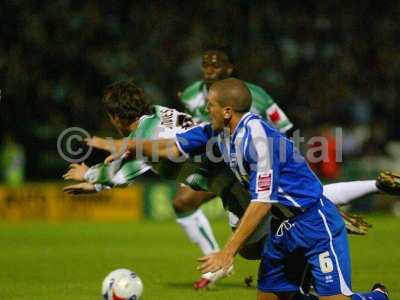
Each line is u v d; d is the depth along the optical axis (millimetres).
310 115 85562
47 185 73938
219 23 93812
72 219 74125
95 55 89000
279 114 35156
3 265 41688
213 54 33281
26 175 80500
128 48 90750
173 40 91438
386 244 52719
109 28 91875
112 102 25891
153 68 88500
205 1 95375
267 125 22656
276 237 23734
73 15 91375
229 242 21500
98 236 58750
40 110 82875
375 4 98625
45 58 87250
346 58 93250
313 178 23312
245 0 95875
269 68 89688
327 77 90312
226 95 22562
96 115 83125
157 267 40906
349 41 95188
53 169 80375
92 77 86875
